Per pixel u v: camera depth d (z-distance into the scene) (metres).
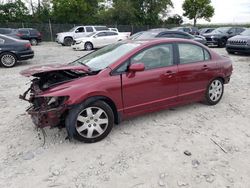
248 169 3.25
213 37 19.25
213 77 5.21
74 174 3.18
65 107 3.58
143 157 3.52
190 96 4.94
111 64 4.00
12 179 3.11
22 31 24.92
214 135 4.14
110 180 3.07
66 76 4.02
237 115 4.98
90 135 3.84
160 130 4.30
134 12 42.31
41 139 4.02
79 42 18.86
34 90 3.91
